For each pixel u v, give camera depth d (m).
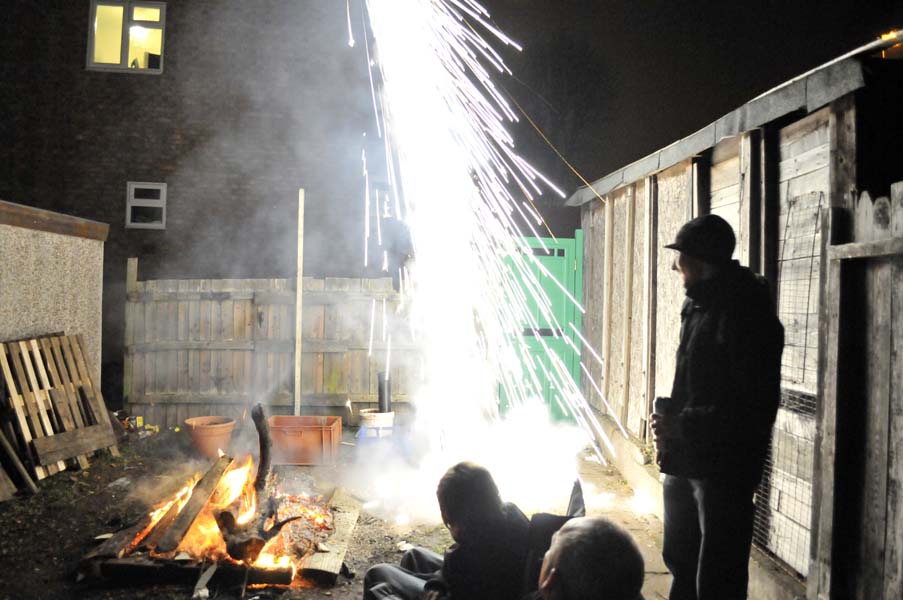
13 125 13.01
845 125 3.31
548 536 2.61
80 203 13.16
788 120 4.14
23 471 6.09
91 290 8.33
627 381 7.41
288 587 4.31
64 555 4.78
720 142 5.12
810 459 3.74
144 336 8.76
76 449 6.81
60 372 7.16
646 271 6.76
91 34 13.12
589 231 9.32
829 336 3.25
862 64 3.13
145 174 13.24
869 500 3.02
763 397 2.87
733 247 3.04
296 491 5.90
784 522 4.00
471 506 2.60
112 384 11.60
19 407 6.37
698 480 2.97
